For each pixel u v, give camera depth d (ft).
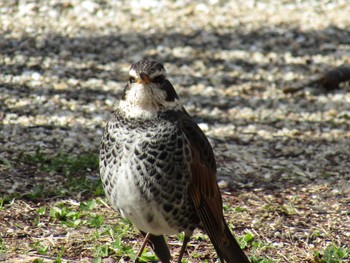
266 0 66.54
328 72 52.49
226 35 60.29
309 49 58.59
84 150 40.47
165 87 25.88
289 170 39.68
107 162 26.02
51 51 55.98
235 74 54.39
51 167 37.17
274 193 36.52
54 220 31.73
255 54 57.62
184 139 25.99
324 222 33.27
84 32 59.62
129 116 25.70
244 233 31.78
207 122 46.80
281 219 33.22
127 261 28.73
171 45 58.44
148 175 25.63
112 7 64.13
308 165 40.75
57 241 29.94
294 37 60.23
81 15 62.49
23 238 30.04
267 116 48.08
